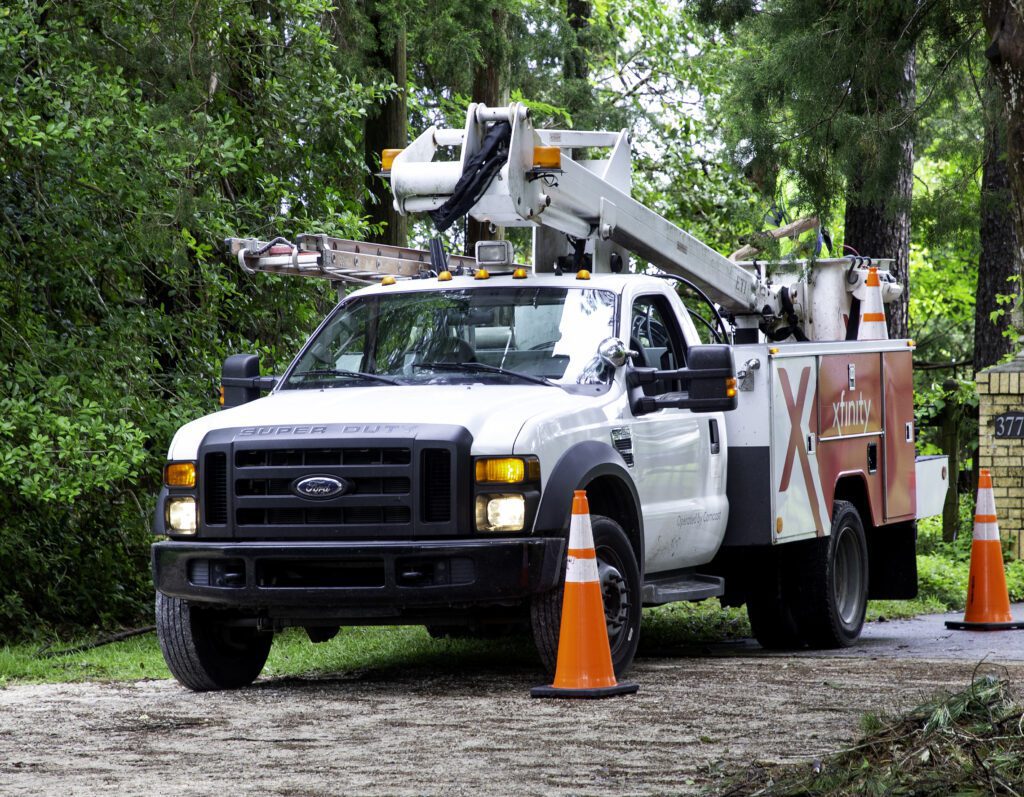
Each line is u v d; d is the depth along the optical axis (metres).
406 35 35.47
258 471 15.73
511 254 21.73
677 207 53.69
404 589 15.22
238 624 16.48
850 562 22.34
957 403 38.62
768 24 27.86
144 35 25.64
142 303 27.09
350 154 30.73
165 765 11.78
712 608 26.77
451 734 12.90
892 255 40.31
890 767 10.18
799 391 20.62
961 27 26.42
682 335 19.30
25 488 21.58
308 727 13.52
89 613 27.03
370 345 18.20
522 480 15.41
